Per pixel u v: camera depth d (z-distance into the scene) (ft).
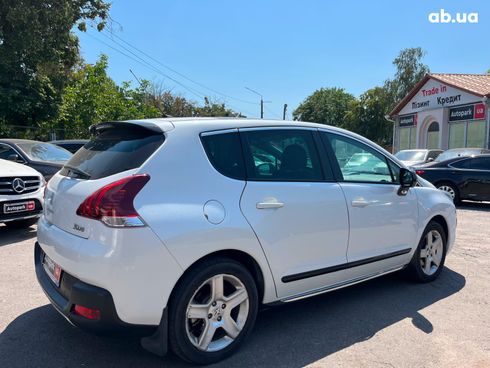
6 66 55.72
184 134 10.47
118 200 9.11
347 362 10.61
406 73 132.05
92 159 10.85
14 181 21.25
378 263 14.17
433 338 11.92
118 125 11.02
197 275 9.83
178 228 9.45
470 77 77.46
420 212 15.55
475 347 11.44
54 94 65.00
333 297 14.94
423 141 81.92
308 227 11.85
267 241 10.95
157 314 9.37
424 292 15.47
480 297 15.03
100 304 8.96
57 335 11.71
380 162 14.64
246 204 10.68
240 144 11.24
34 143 31.24
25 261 18.20
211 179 10.36
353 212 13.04
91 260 9.03
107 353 10.82
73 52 66.80
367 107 156.76
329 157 13.05
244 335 10.88
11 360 10.42
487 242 23.26
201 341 10.16
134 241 8.99
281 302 11.72
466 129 69.72
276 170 11.71
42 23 53.62
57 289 10.25
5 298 14.16
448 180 37.86
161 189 9.60
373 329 12.44
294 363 10.52
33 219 24.43
